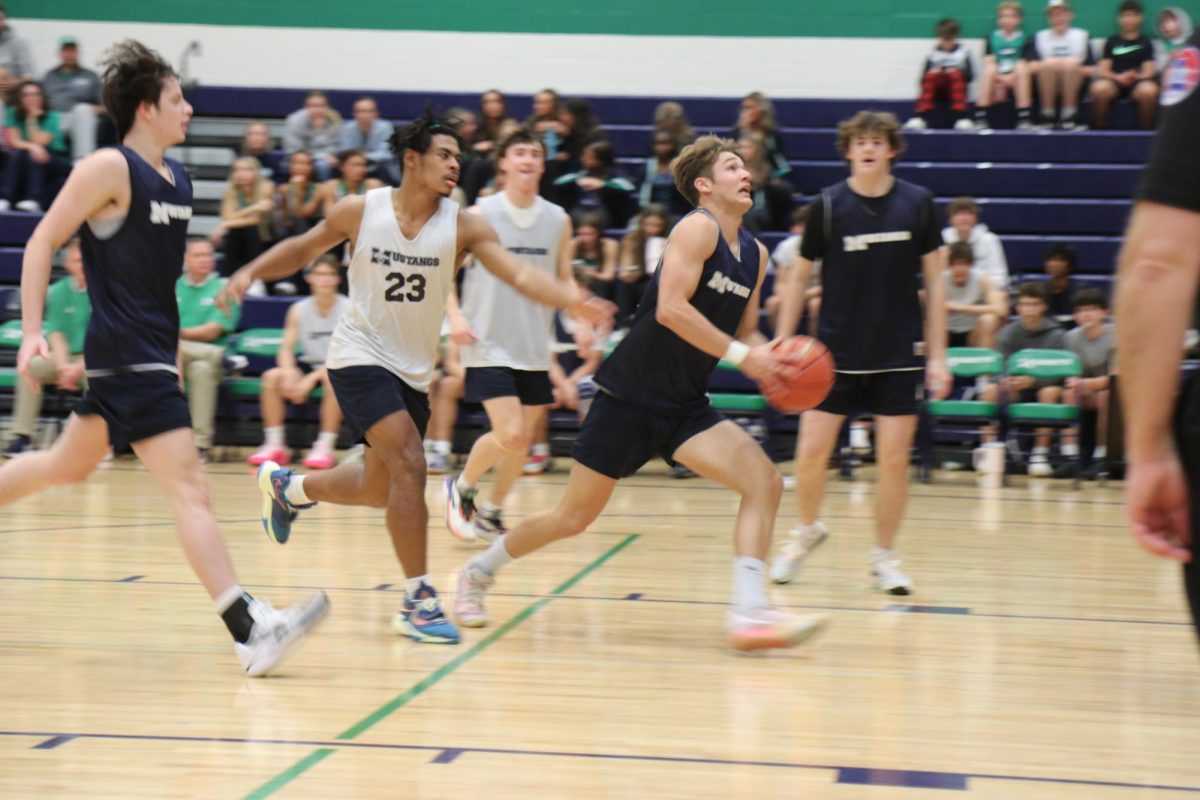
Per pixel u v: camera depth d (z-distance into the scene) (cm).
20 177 1321
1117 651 477
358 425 477
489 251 481
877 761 344
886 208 561
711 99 1419
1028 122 1348
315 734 363
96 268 423
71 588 575
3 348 1091
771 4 1440
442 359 1066
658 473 1108
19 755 342
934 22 1417
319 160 1271
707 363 460
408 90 1487
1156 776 334
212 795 311
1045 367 1040
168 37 1499
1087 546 723
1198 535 198
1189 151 189
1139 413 196
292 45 1493
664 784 323
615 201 1227
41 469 454
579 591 582
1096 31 1395
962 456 1127
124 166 414
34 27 1503
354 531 750
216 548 429
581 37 1466
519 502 882
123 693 406
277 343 1125
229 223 1217
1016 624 521
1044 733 372
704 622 519
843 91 1437
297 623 427
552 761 341
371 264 473
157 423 426
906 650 476
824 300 576
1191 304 191
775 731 371
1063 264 1121
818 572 639
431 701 399
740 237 470
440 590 579
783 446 1136
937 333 575
